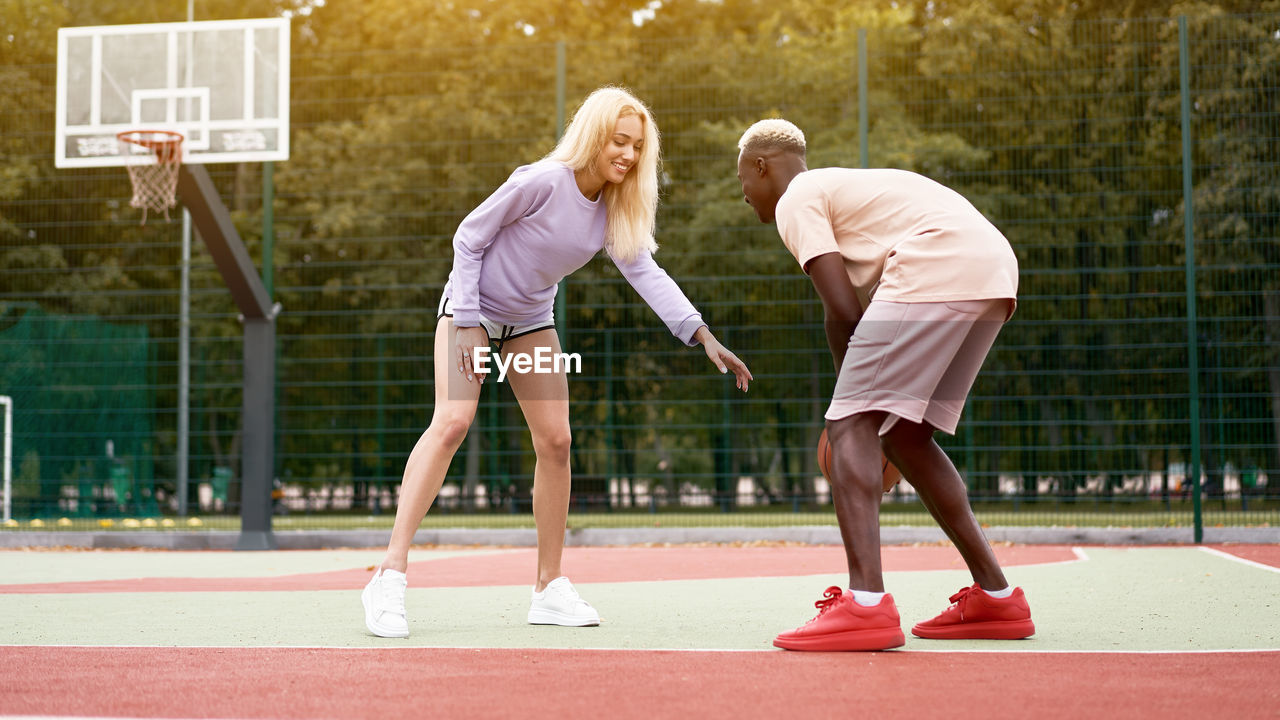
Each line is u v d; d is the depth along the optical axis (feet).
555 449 9.86
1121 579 14.43
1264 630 9.21
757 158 9.37
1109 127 27.96
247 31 23.21
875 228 8.57
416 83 32.99
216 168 40.01
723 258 31.09
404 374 32.63
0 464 28.78
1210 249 28.30
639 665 7.21
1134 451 26.89
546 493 9.84
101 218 36.32
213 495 33.01
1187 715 5.59
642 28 50.29
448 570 16.96
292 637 8.88
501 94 34.19
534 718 5.53
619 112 9.50
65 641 8.71
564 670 7.00
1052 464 26.96
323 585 14.47
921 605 11.35
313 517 31.40
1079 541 22.90
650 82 29.14
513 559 19.62
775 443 31.58
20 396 28.89
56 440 28.81
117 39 23.31
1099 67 27.32
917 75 28.94
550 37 46.91
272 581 15.29
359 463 30.07
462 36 44.96
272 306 24.03
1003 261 8.36
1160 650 7.95
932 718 5.51
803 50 36.29
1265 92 27.04
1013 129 27.94
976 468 27.37
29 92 31.58
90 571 17.72
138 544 24.29
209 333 40.37
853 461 8.13
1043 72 27.17
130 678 6.75
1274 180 27.45
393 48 45.75
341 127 36.50
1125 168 26.48
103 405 29.27
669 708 5.77
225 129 23.09
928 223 8.41
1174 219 28.60
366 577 16.11
